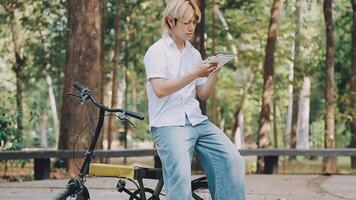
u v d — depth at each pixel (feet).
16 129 43.21
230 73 114.32
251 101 126.72
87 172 14.14
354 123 71.31
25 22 73.20
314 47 95.96
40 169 37.68
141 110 116.16
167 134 13.19
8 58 86.07
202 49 50.83
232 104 121.60
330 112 62.28
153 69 13.30
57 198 13.71
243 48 98.27
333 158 60.49
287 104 117.29
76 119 42.57
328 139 61.93
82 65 42.98
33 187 32.14
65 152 38.14
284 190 31.83
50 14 74.74
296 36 86.74
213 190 13.64
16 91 77.61
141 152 40.50
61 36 76.84
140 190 14.26
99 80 43.75
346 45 85.71
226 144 13.51
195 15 13.51
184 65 13.65
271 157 43.45
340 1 86.84
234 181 13.32
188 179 12.96
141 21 80.94
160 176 14.23
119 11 73.92
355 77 71.56
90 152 14.07
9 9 70.03
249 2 80.89
